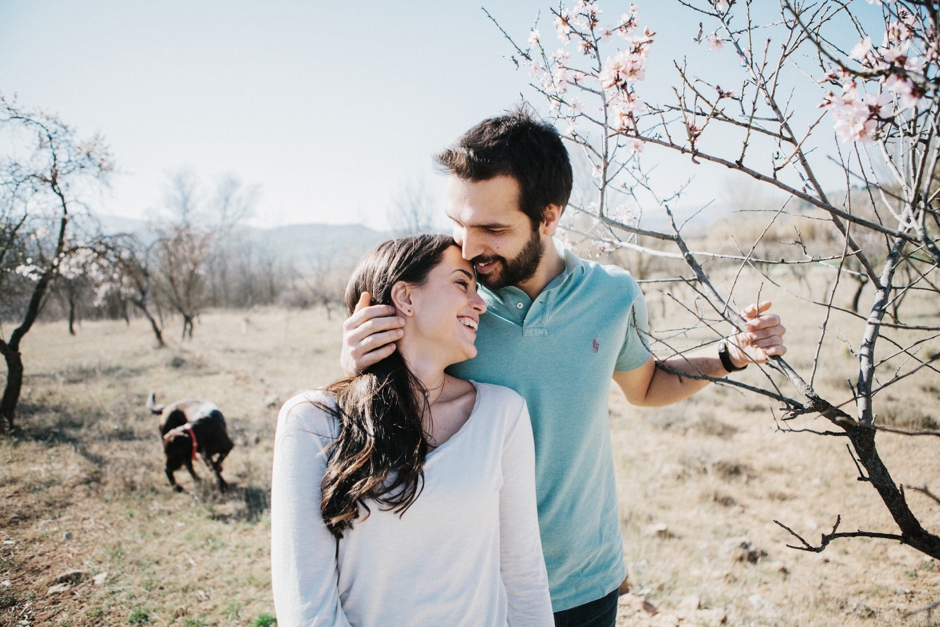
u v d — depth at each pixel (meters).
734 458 6.04
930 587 3.77
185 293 20.88
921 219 0.98
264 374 12.48
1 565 4.30
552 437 1.47
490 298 1.50
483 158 1.23
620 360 1.72
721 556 4.20
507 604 1.22
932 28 0.91
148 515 5.30
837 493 5.22
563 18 1.49
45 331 25.61
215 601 3.92
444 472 1.12
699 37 1.41
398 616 1.07
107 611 3.79
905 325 1.09
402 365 1.22
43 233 8.73
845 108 0.93
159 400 9.78
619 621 3.46
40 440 7.44
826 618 3.38
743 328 1.36
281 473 1.10
